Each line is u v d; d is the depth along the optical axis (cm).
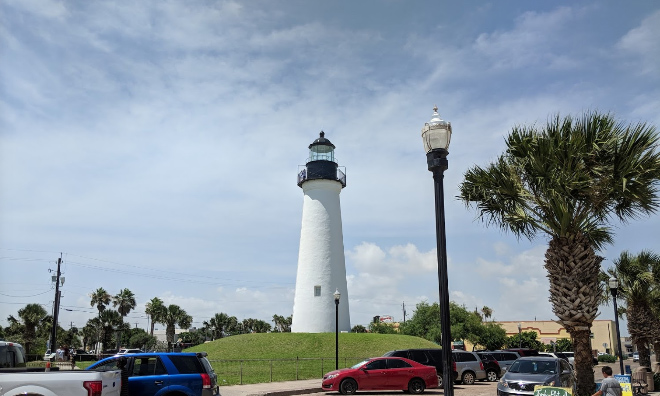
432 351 2519
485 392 2253
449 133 979
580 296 1488
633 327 2580
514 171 1561
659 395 2105
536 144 1484
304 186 4494
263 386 2347
